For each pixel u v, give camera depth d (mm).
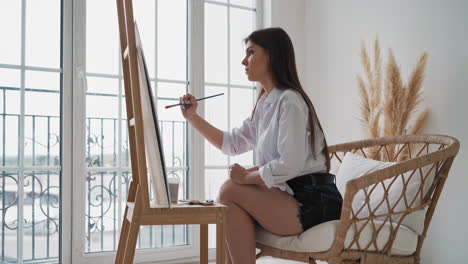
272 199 1916
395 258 1943
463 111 2520
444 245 2602
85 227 3051
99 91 3145
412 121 2797
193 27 3443
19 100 2930
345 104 3354
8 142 2898
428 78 2719
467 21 2520
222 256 1709
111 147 3170
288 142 1890
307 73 3762
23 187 2920
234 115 3637
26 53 2957
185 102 2312
